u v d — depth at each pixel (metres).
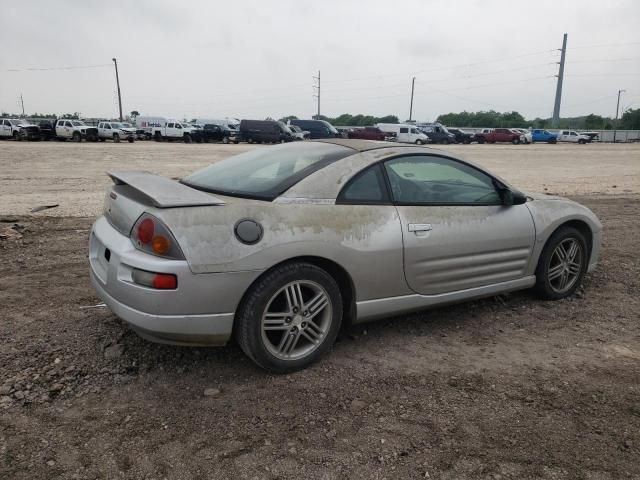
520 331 4.20
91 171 16.98
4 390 3.09
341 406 3.05
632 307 4.77
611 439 2.80
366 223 3.56
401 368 3.53
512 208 4.39
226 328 3.13
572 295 5.02
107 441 2.69
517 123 109.38
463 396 3.20
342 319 3.80
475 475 2.50
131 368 3.41
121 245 3.16
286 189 3.44
